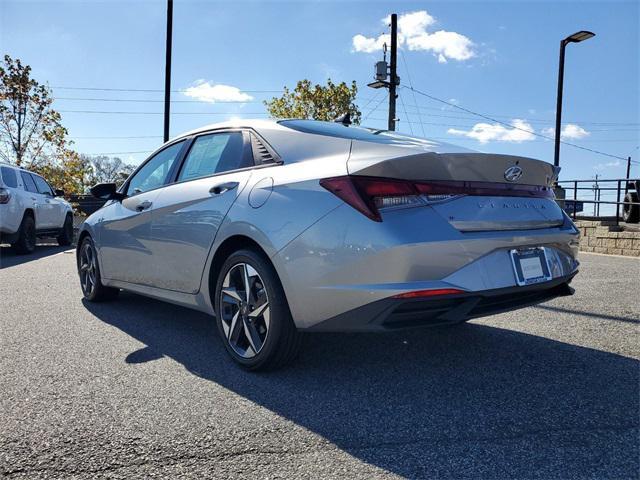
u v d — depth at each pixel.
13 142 21.12
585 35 17.14
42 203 11.13
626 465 2.05
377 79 21.22
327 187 2.75
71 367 3.22
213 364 3.29
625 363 3.28
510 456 2.12
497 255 2.80
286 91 30.92
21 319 4.50
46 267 8.16
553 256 3.12
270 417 2.49
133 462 2.08
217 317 3.37
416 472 2.01
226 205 3.30
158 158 4.50
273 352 2.98
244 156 3.48
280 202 2.94
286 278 2.83
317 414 2.53
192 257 3.59
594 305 5.04
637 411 2.55
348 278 2.62
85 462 2.08
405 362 3.31
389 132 3.65
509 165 2.91
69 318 4.54
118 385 2.92
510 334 3.97
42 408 2.60
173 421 2.45
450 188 2.72
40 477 1.97
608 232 10.80
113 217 4.68
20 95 20.59
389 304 2.54
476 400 2.70
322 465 2.06
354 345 3.66
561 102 17.97
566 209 14.50
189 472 2.01
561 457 2.11
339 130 3.42
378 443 2.23
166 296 4.00
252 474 2.00
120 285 4.70
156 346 3.68
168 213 3.86
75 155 22.00
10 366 3.23
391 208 2.60
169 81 17.14
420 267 2.55
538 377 3.03
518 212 2.95
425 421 2.45
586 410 2.57
